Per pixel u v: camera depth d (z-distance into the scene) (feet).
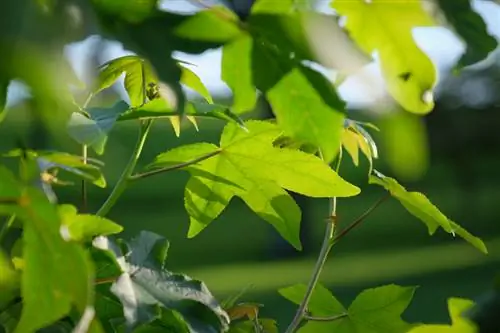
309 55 3.08
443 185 68.44
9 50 2.43
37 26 2.48
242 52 3.17
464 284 42.55
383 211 67.05
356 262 51.96
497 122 49.03
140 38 2.87
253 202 4.11
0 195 3.26
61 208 3.51
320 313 4.40
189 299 3.73
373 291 4.33
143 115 3.69
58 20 2.55
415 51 3.14
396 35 3.14
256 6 3.07
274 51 3.16
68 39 2.57
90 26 2.66
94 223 3.52
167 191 69.82
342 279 45.96
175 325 3.76
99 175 3.59
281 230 4.11
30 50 2.46
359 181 37.24
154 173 3.92
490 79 41.83
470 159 53.31
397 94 3.16
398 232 62.13
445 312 34.94
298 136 3.20
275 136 3.99
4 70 2.46
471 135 50.75
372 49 3.15
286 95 3.19
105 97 3.85
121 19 2.85
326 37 3.04
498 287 3.91
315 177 4.00
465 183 67.46
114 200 3.89
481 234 64.28
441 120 50.52
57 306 3.27
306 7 3.07
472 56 3.08
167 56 2.93
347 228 4.17
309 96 3.18
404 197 4.16
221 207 4.14
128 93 4.02
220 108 3.70
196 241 57.52
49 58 2.51
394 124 3.15
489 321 3.89
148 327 3.77
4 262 3.58
